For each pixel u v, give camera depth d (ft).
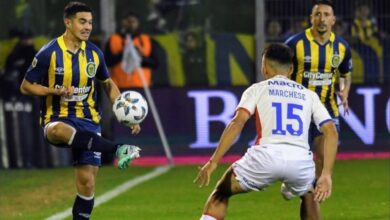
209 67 128.47
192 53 128.47
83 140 67.46
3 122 124.36
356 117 123.95
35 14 130.41
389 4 125.18
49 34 130.62
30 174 117.29
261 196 96.84
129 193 99.91
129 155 66.64
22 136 123.75
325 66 82.94
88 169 70.38
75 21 69.41
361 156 123.85
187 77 128.67
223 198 63.41
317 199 60.49
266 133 62.13
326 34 82.79
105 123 126.21
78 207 71.00
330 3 82.12
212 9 128.16
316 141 80.12
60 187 105.70
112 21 127.54
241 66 128.16
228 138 61.21
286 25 125.39
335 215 86.02
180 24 128.67
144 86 124.67
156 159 124.06
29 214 89.04
